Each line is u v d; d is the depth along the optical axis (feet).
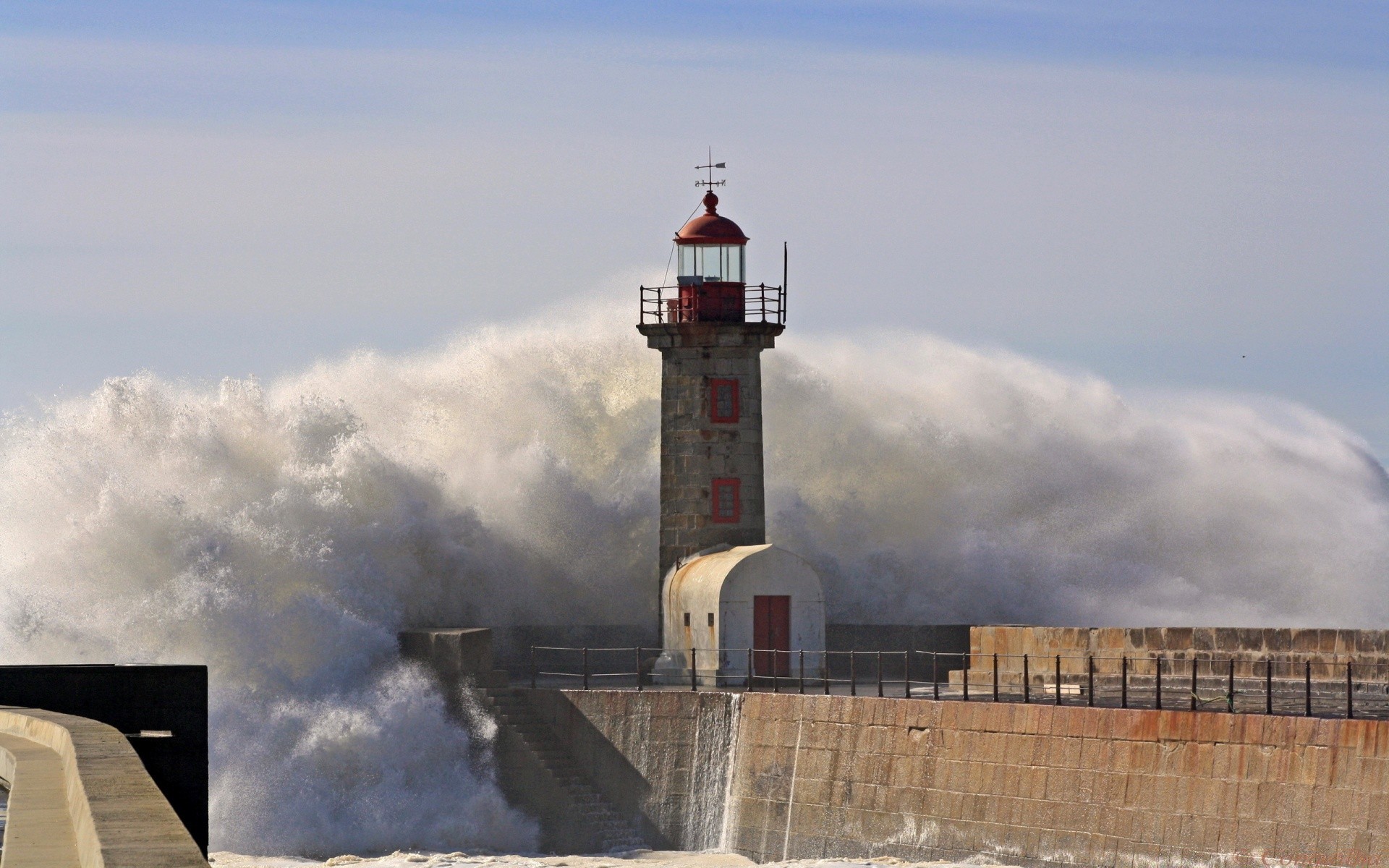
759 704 309.63
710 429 363.15
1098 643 296.10
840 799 293.23
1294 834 230.48
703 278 367.04
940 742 279.90
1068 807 259.19
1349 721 227.40
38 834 98.27
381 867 288.10
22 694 200.95
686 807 314.96
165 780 203.72
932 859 276.82
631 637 392.27
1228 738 240.94
